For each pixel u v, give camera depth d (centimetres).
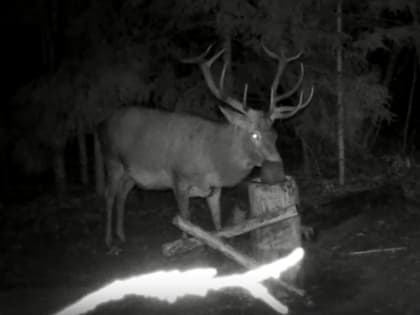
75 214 976
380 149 1298
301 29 977
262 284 607
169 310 583
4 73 1291
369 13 1092
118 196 845
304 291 602
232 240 761
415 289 592
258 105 1156
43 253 797
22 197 1153
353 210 809
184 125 774
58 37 1125
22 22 1109
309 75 1024
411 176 1052
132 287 647
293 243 611
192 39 1114
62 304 614
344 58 1061
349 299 583
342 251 711
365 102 1020
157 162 793
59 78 1013
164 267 706
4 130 1088
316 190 1022
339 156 1039
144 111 819
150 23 1065
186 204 784
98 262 754
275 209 596
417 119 1480
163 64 1066
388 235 748
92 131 1049
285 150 1337
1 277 706
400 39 1041
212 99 1017
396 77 1404
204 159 750
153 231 871
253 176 1035
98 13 1034
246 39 1030
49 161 1119
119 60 1004
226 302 592
